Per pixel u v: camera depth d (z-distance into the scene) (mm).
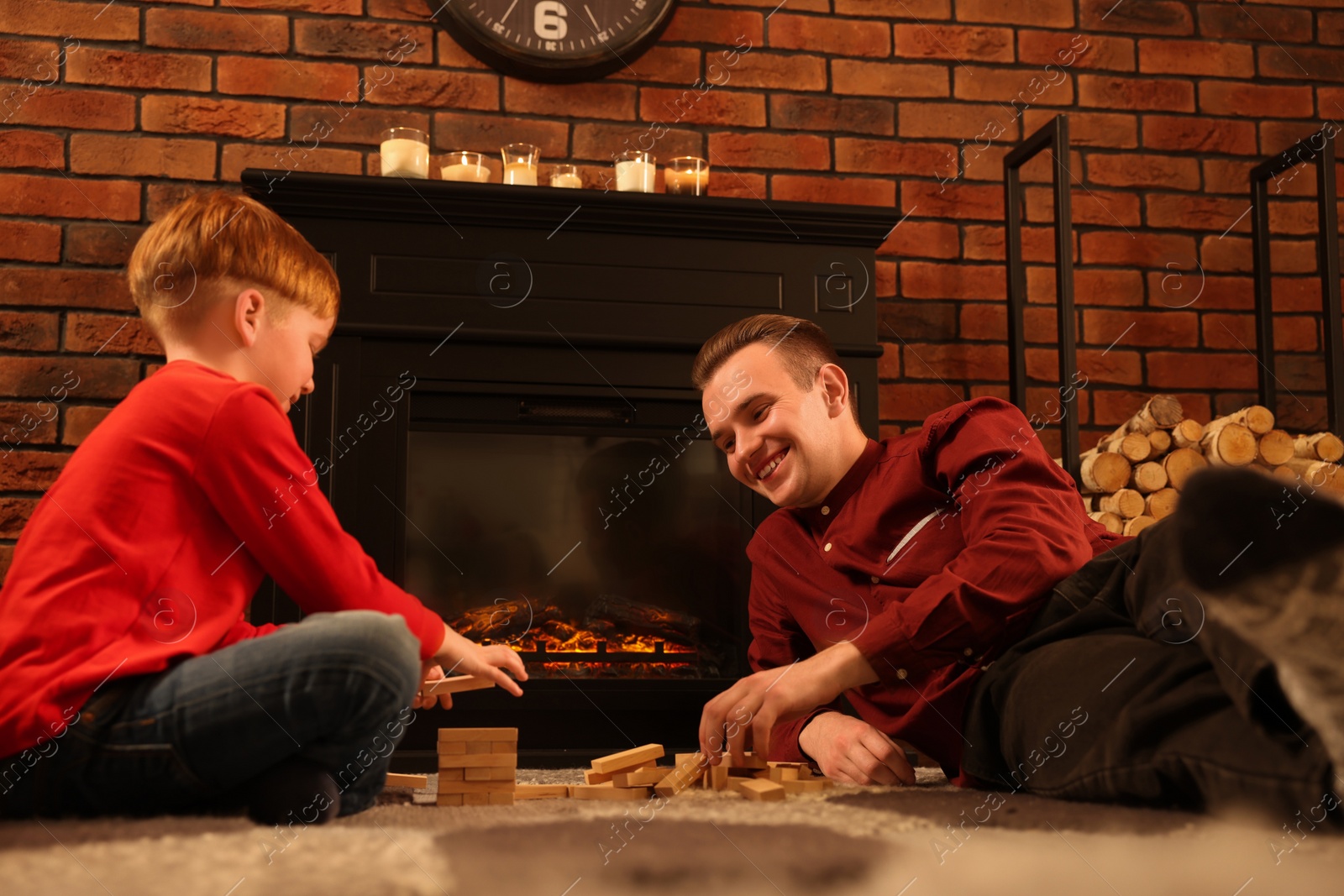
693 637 1964
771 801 932
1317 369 2496
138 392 890
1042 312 2447
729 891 565
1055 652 912
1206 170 2541
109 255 2133
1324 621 627
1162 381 2457
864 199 2412
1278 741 666
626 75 2361
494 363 1913
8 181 2113
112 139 2160
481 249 1928
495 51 2270
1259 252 2420
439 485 1948
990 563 1013
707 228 1998
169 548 824
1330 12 2629
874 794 959
